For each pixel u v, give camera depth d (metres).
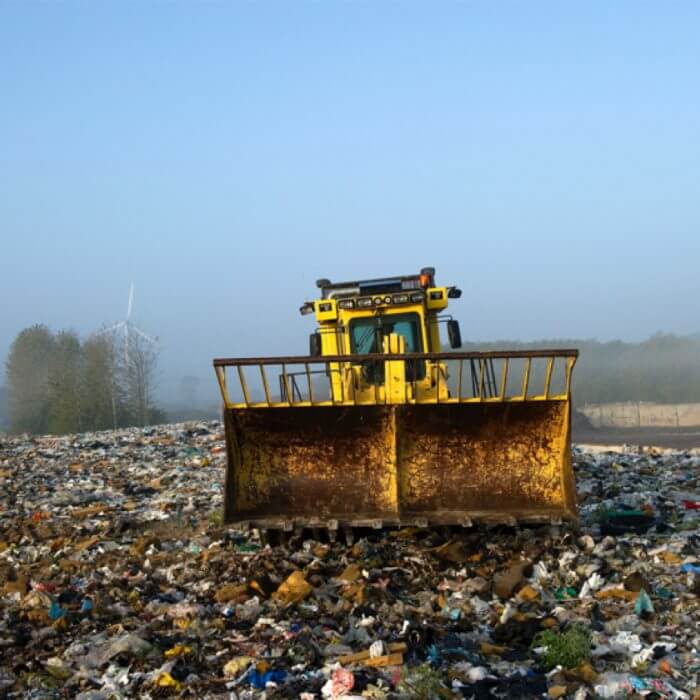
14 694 6.46
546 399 9.57
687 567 9.05
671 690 6.08
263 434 9.95
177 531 12.44
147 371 50.28
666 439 33.38
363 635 7.42
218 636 7.61
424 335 13.46
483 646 7.05
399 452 9.82
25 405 51.91
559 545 9.70
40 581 9.70
